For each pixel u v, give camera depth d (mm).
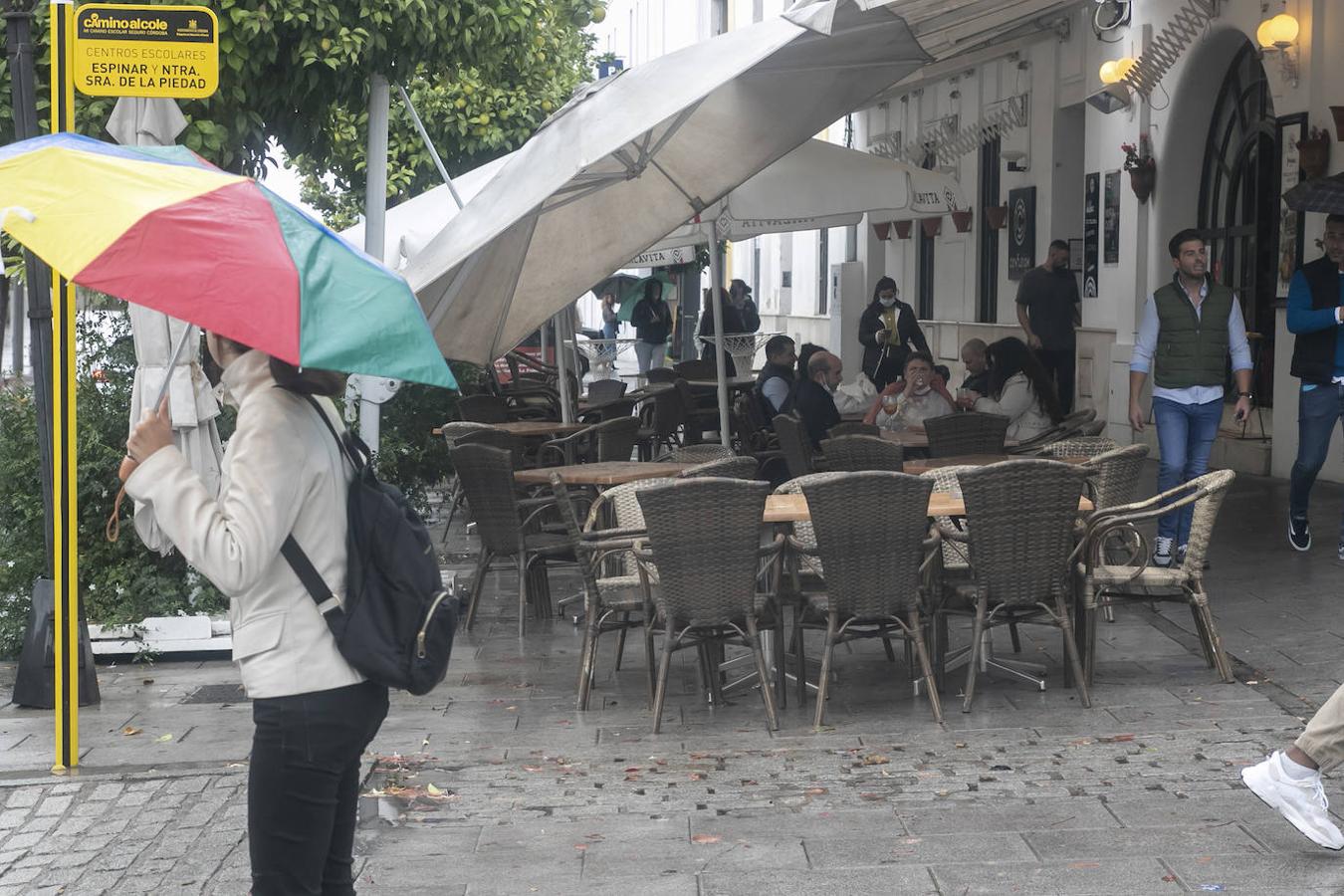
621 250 9945
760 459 12234
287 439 3502
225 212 3504
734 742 6656
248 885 4977
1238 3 14477
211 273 3365
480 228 7855
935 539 7055
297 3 9141
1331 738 4891
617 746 6652
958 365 23141
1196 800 5535
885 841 5215
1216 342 9977
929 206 10977
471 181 12453
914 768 6121
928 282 24938
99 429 9242
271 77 9555
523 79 19859
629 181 9633
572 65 23922
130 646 8836
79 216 3457
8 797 6078
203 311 3322
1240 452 14594
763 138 9422
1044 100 19578
